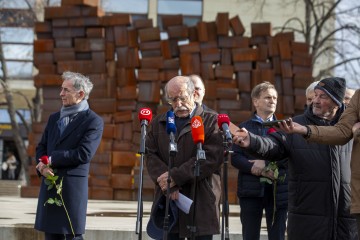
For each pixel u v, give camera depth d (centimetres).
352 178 486
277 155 542
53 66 1541
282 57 1530
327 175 532
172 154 523
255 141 526
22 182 2962
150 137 581
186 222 548
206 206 552
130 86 1534
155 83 1534
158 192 564
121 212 1113
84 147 612
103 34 1556
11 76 2870
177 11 3047
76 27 1552
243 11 2983
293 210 543
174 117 570
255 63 1548
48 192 616
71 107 629
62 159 604
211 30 1548
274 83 1530
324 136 493
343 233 534
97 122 627
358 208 477
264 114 675
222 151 555
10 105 2327
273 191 644
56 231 608
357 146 487
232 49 1541
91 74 1542
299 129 492
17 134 2316
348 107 505
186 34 1554
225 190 520
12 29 2617
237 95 1526
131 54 1546
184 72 1536
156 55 1554
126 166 1500
